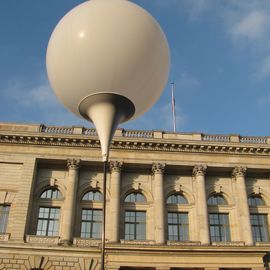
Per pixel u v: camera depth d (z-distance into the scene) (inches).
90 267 1755.7
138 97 357.1
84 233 1905.8
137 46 331.6
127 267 1745.8
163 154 2047.2
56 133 1996.8
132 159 2014.0
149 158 2026.3
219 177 2096.5
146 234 1925.4
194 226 1957.4
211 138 2134.6
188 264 1749.5
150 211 1964.8
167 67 365.1
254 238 1999.3
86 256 1776.6
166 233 1916.8
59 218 1920.5
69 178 1956.2
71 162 1973.4
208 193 2049.7
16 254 1755.7
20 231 1796.3
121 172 2022.6
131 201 2003.0
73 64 332.8
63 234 1820.9
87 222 1930.4
